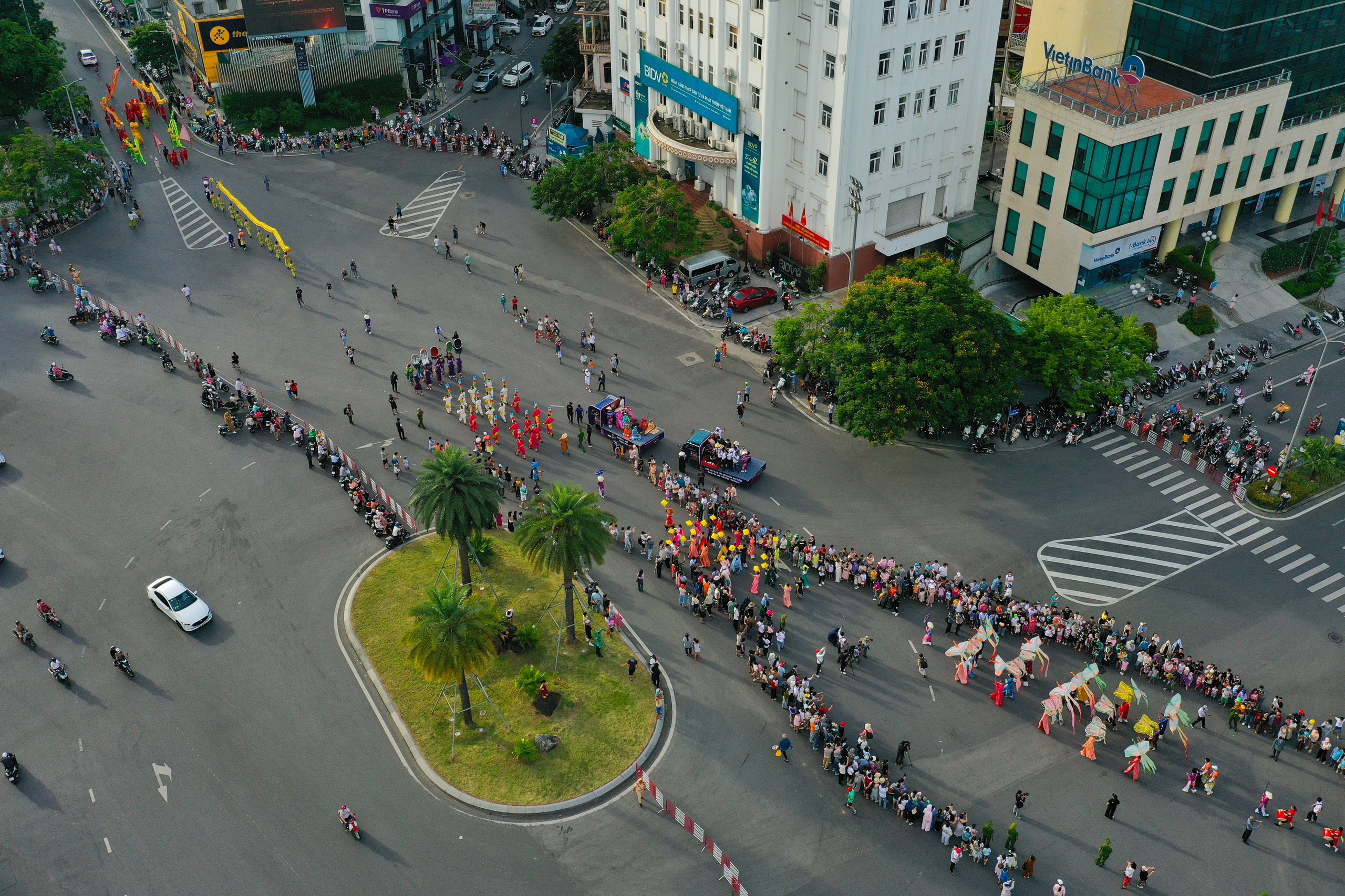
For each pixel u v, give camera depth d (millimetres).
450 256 102188
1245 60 88625
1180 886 50312
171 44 142125
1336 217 103250
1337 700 59188
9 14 138125
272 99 129250
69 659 61719
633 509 72688
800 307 94125
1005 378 74375
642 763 55688
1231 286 94500
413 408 82250
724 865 50031
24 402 82312
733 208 102188
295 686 59938
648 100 107062
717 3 92500
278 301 95188
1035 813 53531
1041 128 88500
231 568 67750
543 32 154750
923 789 54562
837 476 75625
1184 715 55656
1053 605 64812
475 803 53594
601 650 61531
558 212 103125
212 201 110562
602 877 50375
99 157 112125
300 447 78188
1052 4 101375
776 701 59469
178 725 57781
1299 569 67688
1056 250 91375
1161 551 69062
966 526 71062
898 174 93438
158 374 85812
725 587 65500
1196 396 82875
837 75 85500
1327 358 86750
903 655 62281
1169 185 89438
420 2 134250
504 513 71875
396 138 124938
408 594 65500
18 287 96625
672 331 92000
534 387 84875
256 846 51719
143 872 50688
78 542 69812
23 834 52344
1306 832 52906
